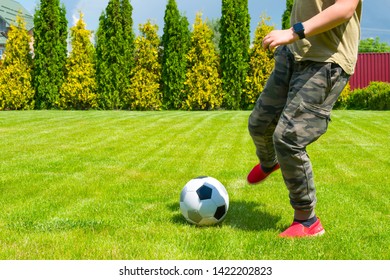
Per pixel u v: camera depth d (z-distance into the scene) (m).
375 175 4.86
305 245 2.58
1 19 35.50
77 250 2.48
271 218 3.18
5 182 4.45
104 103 18.94
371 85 19.52
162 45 19.36
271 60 18.61
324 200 3.72
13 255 2.43
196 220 2.96
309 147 7.05
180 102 18.92
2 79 18.58
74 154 6.35
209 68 18.50
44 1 18.42
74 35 18.94
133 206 3.54
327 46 2.58
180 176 4.84
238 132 9.07
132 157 6.14
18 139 7.91
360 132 8.93
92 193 4.02
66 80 19.11
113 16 18.69
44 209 3.43
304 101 2.57
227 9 18.67
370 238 2.72
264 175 3.27
